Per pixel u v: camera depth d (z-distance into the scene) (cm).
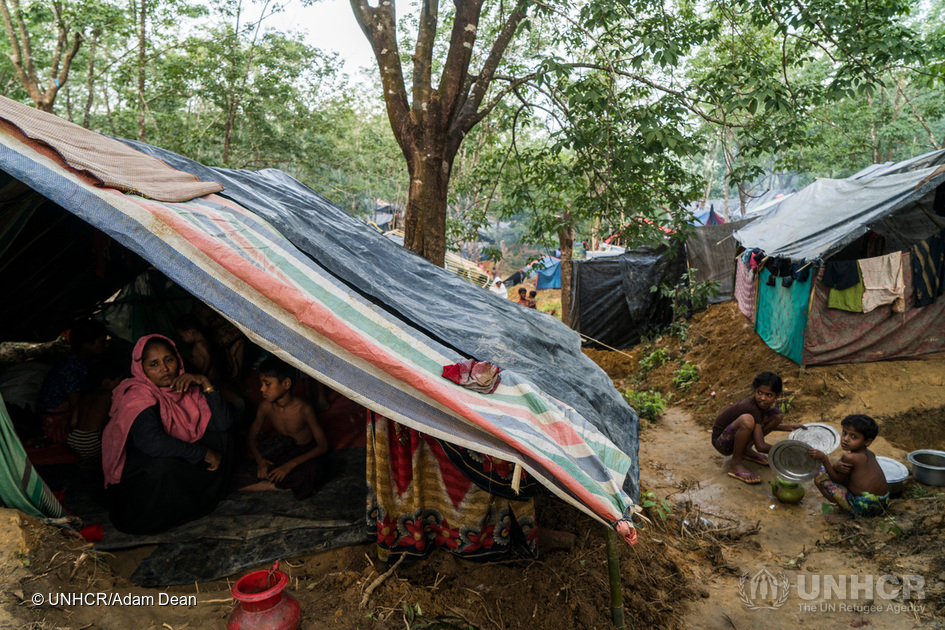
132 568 323
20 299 555
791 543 471
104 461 352
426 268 548
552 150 793
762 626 367
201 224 283
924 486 522
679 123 723
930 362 715
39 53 1750
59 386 469
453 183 1124
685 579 415
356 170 2491
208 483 377
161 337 374
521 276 3062
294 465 412
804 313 738
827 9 620
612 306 1280
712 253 1244
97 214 257
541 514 435
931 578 394
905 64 638
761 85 622
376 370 287
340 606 300
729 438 613
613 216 834
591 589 356
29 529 279
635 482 338
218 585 316
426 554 360
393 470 349
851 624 365
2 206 332
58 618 244
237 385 507
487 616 318
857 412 661
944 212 705
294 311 279
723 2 714
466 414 281
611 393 454
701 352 1035
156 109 2136
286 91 1936
